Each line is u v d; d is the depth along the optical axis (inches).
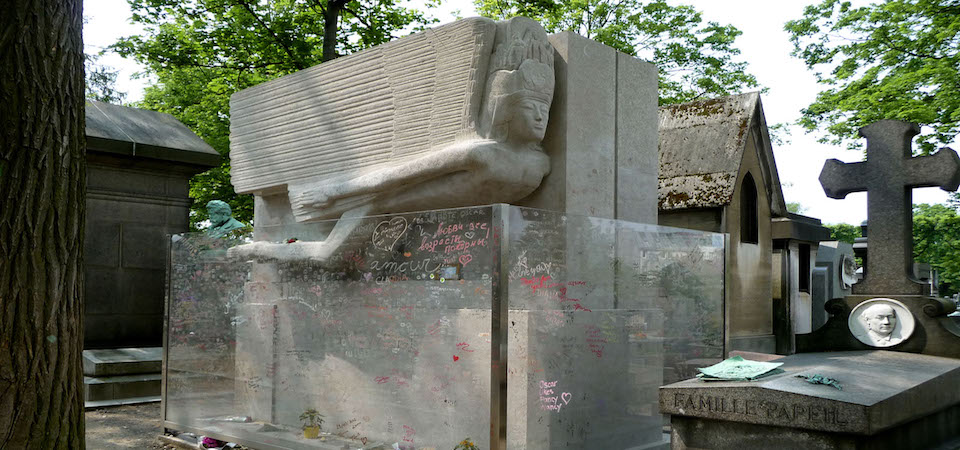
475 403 201.8
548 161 259.9
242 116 354.6
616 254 238.8
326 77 314.3
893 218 288.7
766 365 220.5
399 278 226.5
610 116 279.1
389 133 284.7
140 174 477.1
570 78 261.6
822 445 180.1
